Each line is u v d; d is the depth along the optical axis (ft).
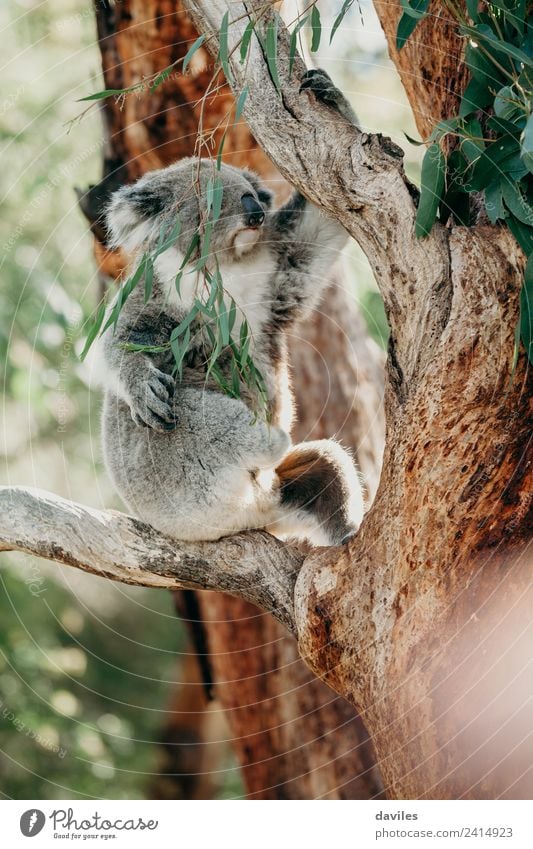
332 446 13.76
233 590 11.91
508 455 9.56
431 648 9.62
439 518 9.66
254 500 13.06
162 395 12.22
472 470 9.59
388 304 10.30
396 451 9.97
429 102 12.25
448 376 9.64
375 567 10.11
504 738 9.46
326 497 13.66
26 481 26.84
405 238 9.98
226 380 13.83
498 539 9.62
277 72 10.61
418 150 22.18
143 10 16.97
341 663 10.37
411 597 9.77
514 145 9.70
